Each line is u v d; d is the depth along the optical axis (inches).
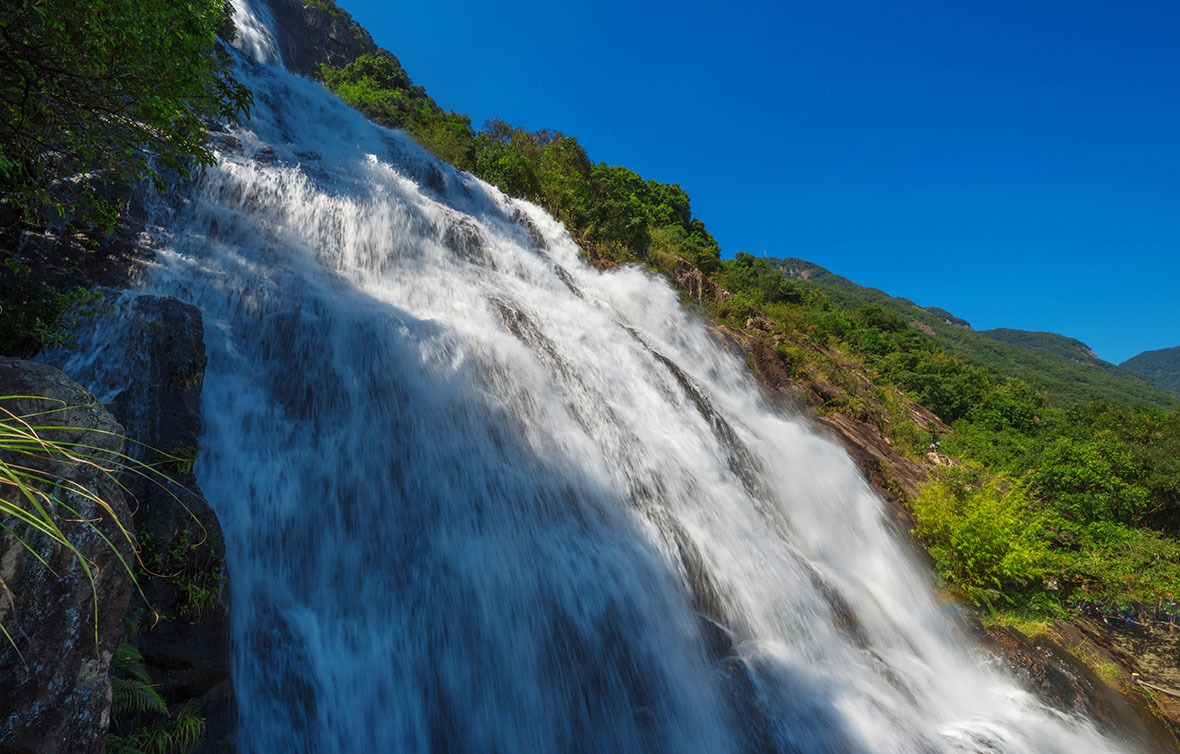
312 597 251.4
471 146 1034.1
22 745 97.0
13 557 98.9
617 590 307.1
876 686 342.0
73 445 108.8
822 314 1983.3
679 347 743.1
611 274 861.2
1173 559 565.6
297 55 1550.2
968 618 458.9
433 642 255.1
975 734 328.2
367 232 509.0
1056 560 531.8
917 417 1142.3
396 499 298.8
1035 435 1401.3
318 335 345.4
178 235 370.9
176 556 186.7
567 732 261.4
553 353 486.6
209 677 187.3
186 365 237.6
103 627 114.3
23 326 234.5
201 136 243.1
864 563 490.9
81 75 196.9
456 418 351.9
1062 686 378.3
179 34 212.2
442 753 235.3
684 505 413.7
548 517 332.5
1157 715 400.8
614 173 1870.1
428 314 453.1
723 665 308.5
